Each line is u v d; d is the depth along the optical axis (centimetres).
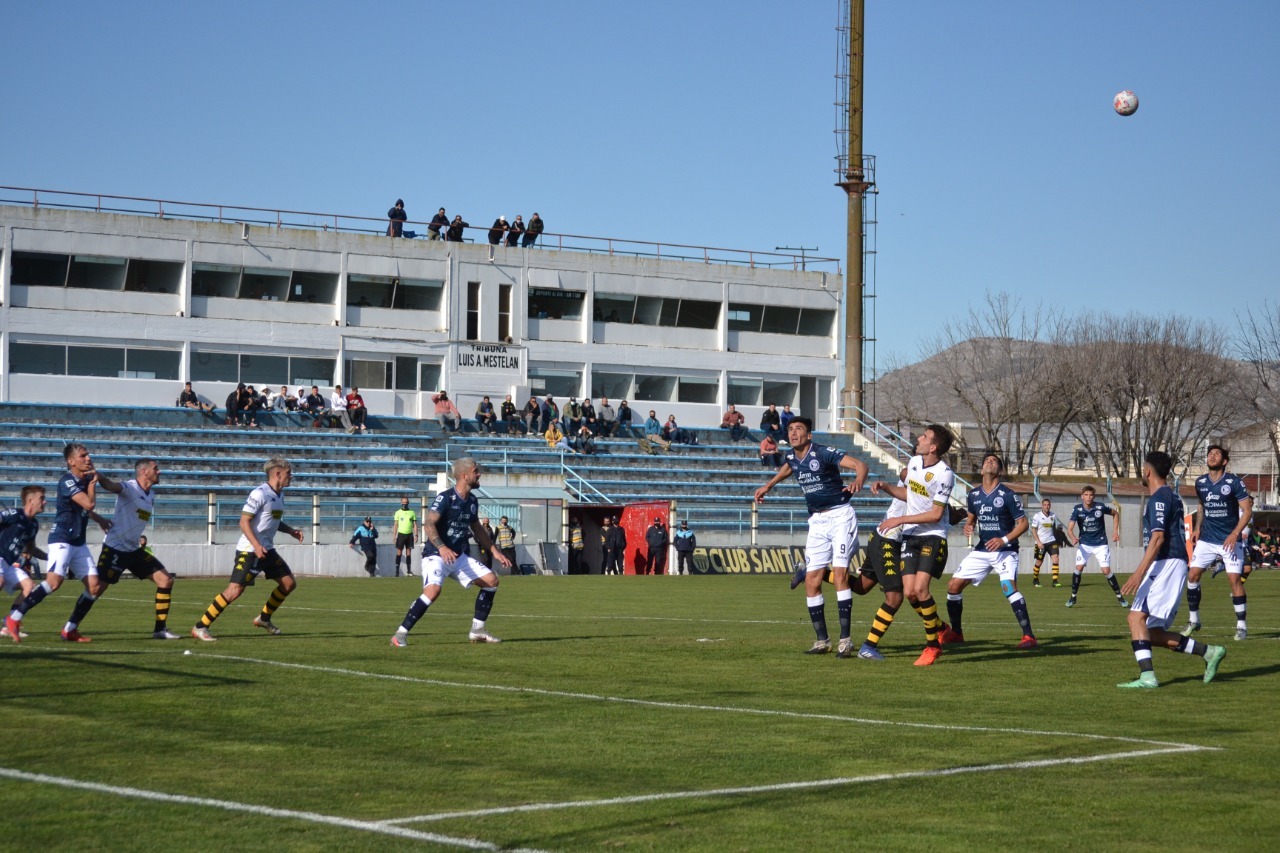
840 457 1420
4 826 641
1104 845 628
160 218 5406
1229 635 1867
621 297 6325
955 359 9131
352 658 1355
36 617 1941
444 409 5544
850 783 757
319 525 4203
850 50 6400
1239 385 8056
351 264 5750
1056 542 3788
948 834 646
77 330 5253
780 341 6675
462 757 827
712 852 611
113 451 4709
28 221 5181
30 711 970
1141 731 936
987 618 2203
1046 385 8550
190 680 1149
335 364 5719
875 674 1274
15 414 4841
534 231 6188
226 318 5516
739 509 5162
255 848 609
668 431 5862
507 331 6072
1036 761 823
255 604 2388
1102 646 1592
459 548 1527
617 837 635
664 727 943
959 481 5866
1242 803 711
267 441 5044
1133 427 9062
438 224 6034
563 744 873
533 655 1414
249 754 827
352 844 616
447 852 605
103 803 689
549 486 5134
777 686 1179
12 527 1501
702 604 2577
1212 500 1833
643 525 4603
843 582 1423
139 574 1532
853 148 6391
